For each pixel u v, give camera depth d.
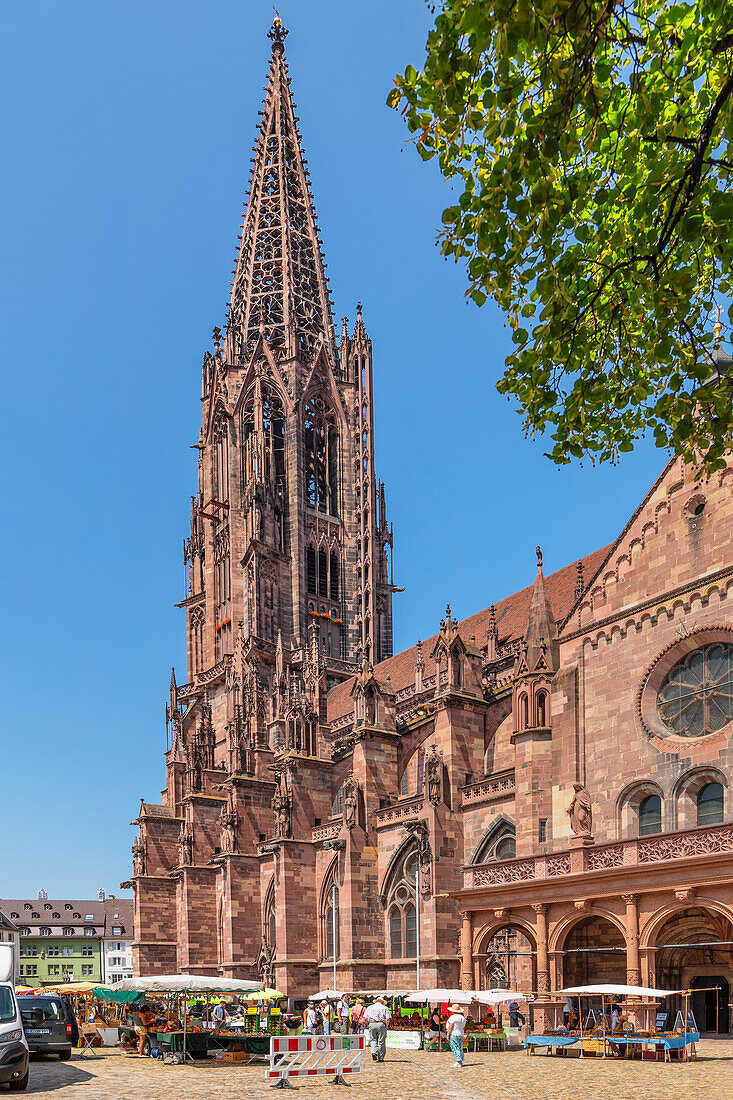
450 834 70.31
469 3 13.74
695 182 14.41
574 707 56.75
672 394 18.14
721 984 48.16
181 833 115.31
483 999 49.28
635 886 45.19
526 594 89.88
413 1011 60.53
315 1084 34.00
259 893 99.12
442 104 15.14
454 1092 30.72
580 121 16.70
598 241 17.20
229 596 128.25
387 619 134.88
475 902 53.78
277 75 152.25
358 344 140.75
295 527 127.25
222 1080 36.56
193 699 131.50
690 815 49.34
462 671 75.31
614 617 55.12
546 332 17.25
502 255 16.83
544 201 15.55
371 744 81.19
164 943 117.69
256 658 118.56
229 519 130.12
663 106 15.73
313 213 147.00
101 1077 38.28
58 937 199.62
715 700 49.44
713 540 50.34
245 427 133.38
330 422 137.88
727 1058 39.25
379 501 138.88
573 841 50.16
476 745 73.94
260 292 141.88
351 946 75.38
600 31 14.48
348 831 78.25
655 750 51.38
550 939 49.41
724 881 41.34
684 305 16.94
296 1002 84.81
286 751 93.94
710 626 49.53
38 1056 50.62
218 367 138.62
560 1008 48.25
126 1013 68.75
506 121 14.77
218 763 123.00
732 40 14.25
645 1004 43.06
